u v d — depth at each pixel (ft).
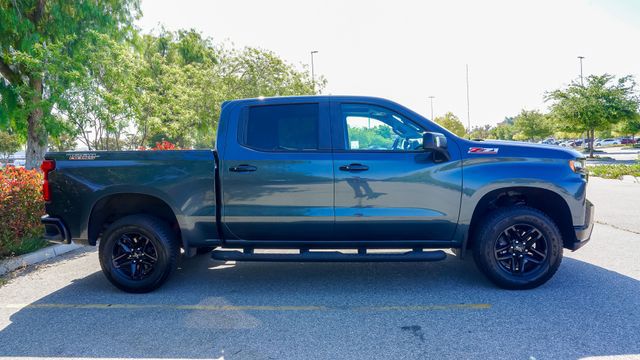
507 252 14.25
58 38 50.16
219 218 14.34
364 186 13.82
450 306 12.85
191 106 77.15
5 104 50.14
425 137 12.92
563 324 11.36
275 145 14.28
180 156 14.20
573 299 13.14
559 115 104.53
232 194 14.12
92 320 12.28
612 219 25.49
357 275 16.25
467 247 15.49
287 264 18.01
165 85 53.93
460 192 13.79
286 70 89.25
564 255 18.11
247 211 14.11
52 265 18.28
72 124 41.09
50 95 40.86
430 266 17.22
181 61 122.01
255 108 14.66
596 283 14.53
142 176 14.30
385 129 14.37
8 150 144.25
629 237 21.13
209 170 14.10
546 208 15.10
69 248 20.80
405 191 13.79
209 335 11.17
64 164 14.66
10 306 13.50
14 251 18.84
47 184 14.74
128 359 9.96
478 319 11.82
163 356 10.08
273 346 10.49
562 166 13.82
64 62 40.24
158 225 14.42
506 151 13.96
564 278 15.14
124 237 14.69
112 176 14.39
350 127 14.34
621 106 97.30
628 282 14.60
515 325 11.37
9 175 20.07
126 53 44.88
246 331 11.38
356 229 14.03
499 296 13.60
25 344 10.80
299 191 13.94
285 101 14.67
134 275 14.62
